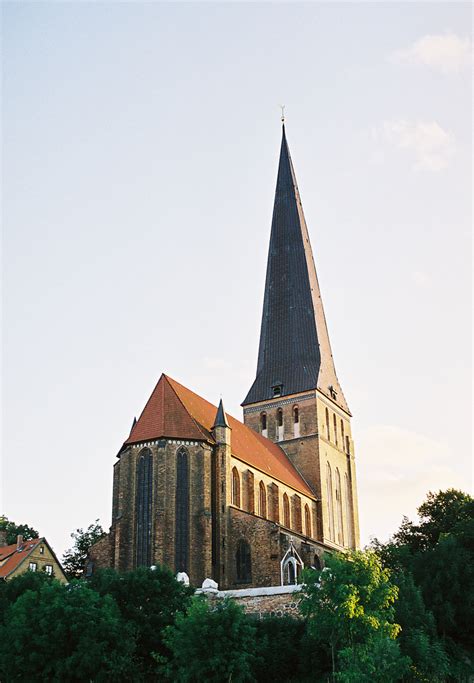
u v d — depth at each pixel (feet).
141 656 169.58
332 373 399.85
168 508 256.73
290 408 376.89
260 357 398.62
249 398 388.98
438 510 303.07
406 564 220.64
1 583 205.26
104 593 178.70
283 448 372.17
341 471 388.37
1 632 168.55
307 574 159.63
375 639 146.00
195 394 311.06
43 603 161.48
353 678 137.08
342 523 378.12
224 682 148.15
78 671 153.17
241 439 320.29
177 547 255.70
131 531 258.57
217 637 151.02
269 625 177.88
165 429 267.59
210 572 254.27
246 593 193.26
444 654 174.09
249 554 266.98
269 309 403.75
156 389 286.05
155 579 182.29
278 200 424.05
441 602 202.90
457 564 210.38
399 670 143.13
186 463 267.18
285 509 327.26
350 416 412.98
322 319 404.98
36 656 155.12
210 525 260.21
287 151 435.12
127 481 264.31
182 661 151.43
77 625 156.87
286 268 406.82
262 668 168.86
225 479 272.31
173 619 172.65
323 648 168.04
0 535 350.23
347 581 154.81
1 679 158.61
